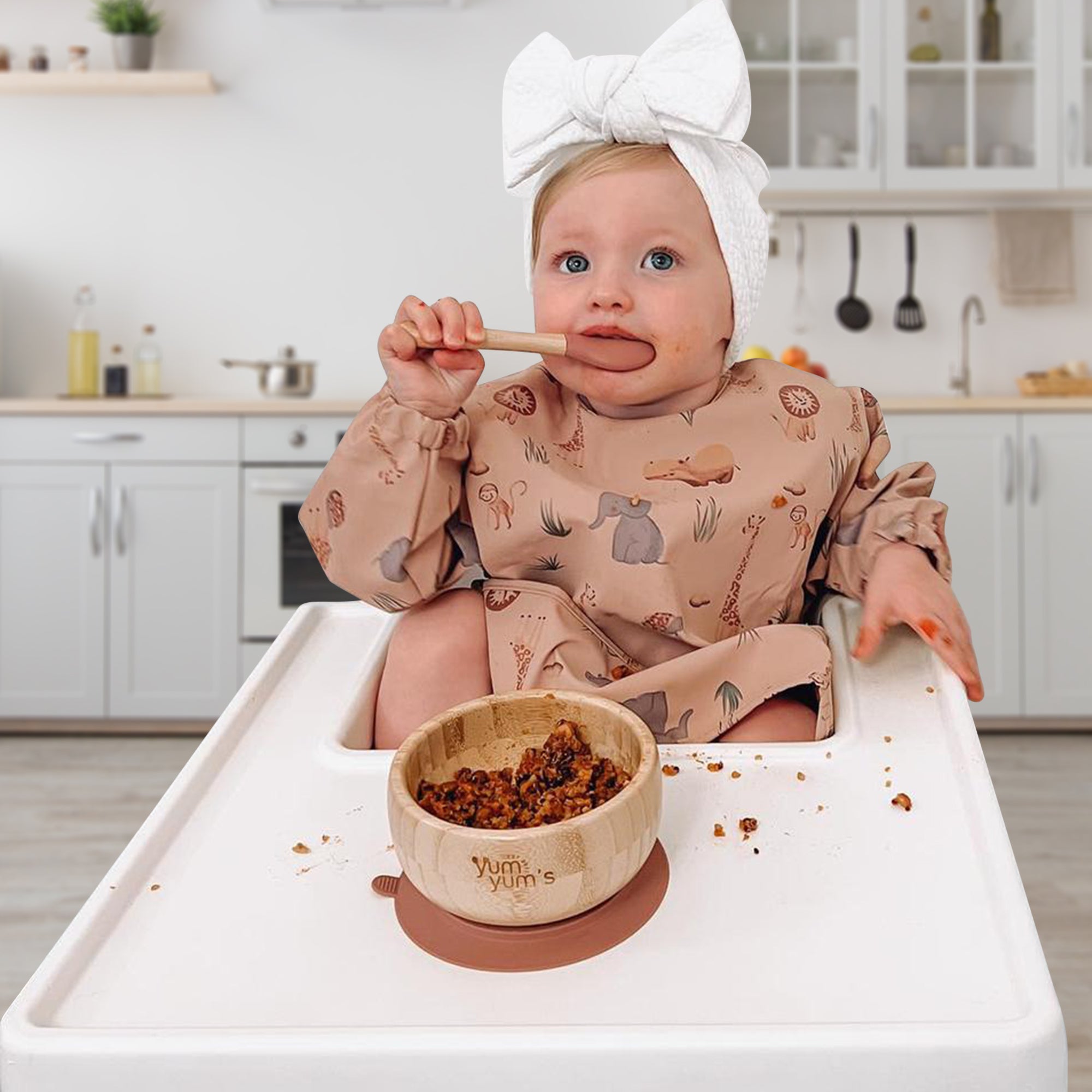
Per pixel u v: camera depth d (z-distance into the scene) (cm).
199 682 267
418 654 77
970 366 311
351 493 73
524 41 306
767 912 49
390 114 308
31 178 309
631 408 82
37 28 303
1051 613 265
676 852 54
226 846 56
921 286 310
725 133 78
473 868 45
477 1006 44
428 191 310
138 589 265
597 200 77
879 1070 40
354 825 57
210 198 309
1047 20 278
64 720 272
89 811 221
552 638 75
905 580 74
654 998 44
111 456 263
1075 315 310
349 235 311
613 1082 40
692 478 78
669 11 304
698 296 77
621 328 76
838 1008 43
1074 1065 129
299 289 312
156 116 307
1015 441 262
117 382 295
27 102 307
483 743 58
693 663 72
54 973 45
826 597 85
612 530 75
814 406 84
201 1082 40
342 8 299
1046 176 281
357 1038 40
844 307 307
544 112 80
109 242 310
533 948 46
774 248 309
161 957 47
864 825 55
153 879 53
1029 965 44
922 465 86
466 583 87
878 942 47
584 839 45
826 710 69
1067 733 270
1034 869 189
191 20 306
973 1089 40
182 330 312
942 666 70
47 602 266
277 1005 44
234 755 66
